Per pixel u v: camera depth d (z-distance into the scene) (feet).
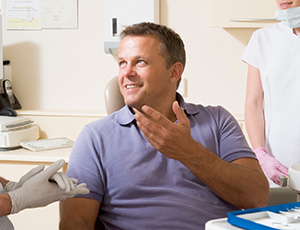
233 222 3.37
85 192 4.47
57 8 10.85
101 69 10.89
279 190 4.84
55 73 11.04
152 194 4.79
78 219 4.59
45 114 10.43
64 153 8.72
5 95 10.66
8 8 10.99
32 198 4.15
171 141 4.24
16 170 8.63
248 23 9.35
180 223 4.72
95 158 4.86
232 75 10.50
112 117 5.11
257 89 7.11
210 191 4.94
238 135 5.26
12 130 9.15
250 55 7.14
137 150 4.86
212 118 5.26
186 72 10.61
